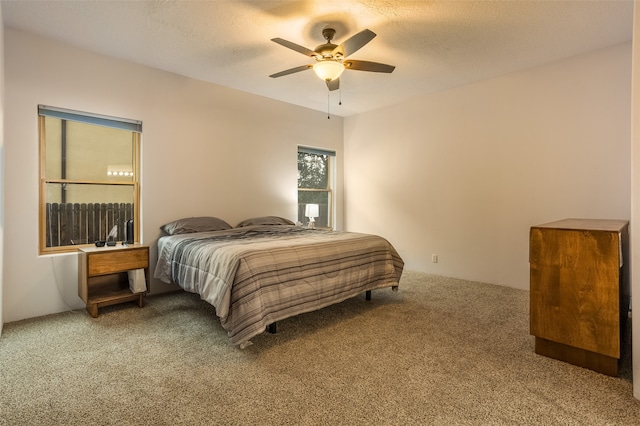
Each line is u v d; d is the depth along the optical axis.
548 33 2.91
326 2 2.44
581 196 3.41
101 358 2.15
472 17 2.64
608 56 3.22
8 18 2.65
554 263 2.12
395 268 3.52
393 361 2.13
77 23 2.74
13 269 2.82
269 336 2.52
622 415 1.59
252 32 2.88
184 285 2.87
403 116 4.99
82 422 1.54
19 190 2.85
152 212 3.67
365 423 1.54
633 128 1.79
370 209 5.48
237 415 1.59
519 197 3.84
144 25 2.77
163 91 3.74
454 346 2.35
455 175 4.40
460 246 4.38
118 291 3.23
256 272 2.34
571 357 2.09
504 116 3.93
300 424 1.54
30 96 2.90
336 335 2.54
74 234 3.26
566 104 3.48
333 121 5.70
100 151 3.42
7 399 1.70
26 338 2.45
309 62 3.51
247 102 4.51
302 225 4.94
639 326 1.72
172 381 1.89
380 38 2.99
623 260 2.20
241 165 4.46
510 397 1.74
